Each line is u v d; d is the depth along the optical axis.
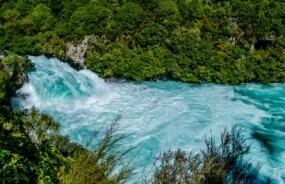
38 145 5.76
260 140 18.53
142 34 27.23
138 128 18.98
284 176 15.38
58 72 23.81
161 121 19.94
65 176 5.24
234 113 21.59
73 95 22.47
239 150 7.99
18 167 4.71
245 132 19.31
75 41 26.34
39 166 5.12
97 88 23.62
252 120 20.83
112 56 25.77
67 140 9.69
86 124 19.25
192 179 6.53
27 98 21.23
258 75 27.20
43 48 26.78
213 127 19.58
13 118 5.61
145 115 20.61
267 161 16.50
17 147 5.11
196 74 26.38
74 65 25.48
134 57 26.09
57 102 21.86
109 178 5.33
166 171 6.75
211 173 6.54
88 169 5.21
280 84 27.30
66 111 20.80
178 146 17.41
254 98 24.22
